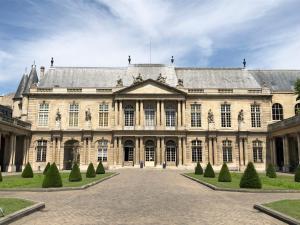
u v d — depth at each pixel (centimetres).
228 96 6147
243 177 2419
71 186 2433
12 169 5178
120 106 6038
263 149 5981
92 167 3591
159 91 6069
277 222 1228
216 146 5981
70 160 6031
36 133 6012
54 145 5966
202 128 6056
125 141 6031
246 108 6128
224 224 1192
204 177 3562
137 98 6041
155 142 5966
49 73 6594
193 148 6012
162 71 6619
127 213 1395
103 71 6669
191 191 2275
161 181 3145
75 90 6175
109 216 1330
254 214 1390
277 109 6322
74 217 1312
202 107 6128
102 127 6072
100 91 6162
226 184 2664
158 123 5981
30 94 6116
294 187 2442
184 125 5988
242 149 5972
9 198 1689
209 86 6412
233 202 1744
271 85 6538
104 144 6016
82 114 6109
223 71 6688
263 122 6066
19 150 5931
